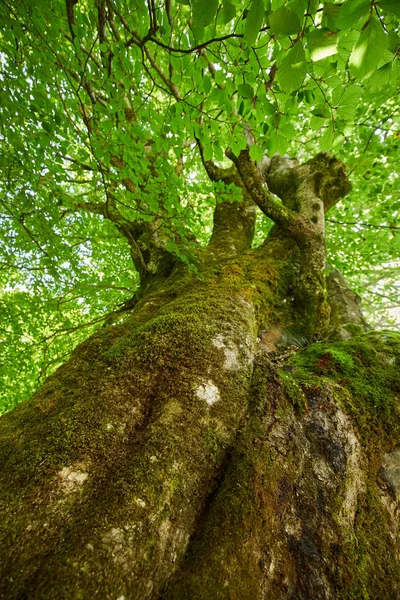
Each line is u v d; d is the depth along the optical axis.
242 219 4.62
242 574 1.15
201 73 2.29
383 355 2.49
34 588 0.90
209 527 1.27
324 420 1.83
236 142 2.65
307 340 3.02
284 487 1.47
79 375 1.94
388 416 2.05
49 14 2.40
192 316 2.21
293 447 1.63
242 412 1.73
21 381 6.97
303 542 1.35
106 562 0.98
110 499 1.16
